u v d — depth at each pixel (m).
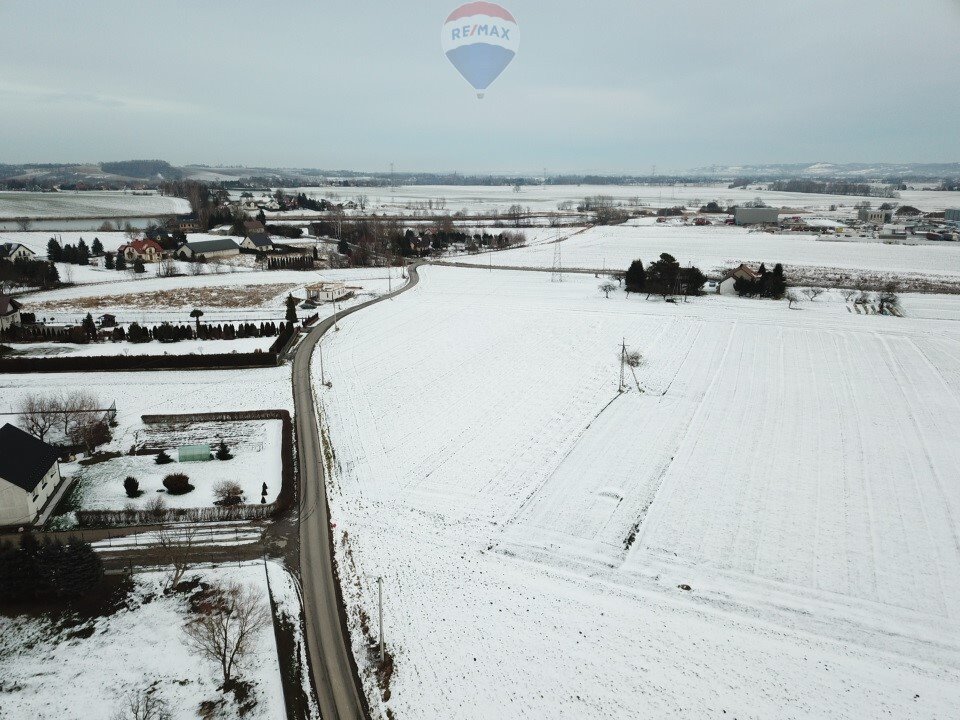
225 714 26.33
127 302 96.75
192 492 43.25
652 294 107.88
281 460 48.22
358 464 47.84
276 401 59.59
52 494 42.53
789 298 103.56
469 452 49.84
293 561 36.38
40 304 93.75
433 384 64.81
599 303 102.81
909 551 37.44
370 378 66.38
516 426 54.69
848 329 85.50
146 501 41.78
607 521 40.56
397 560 36.53
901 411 57.22
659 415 56.81
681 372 68.50
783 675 28.56
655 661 29.36
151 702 26.77
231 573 35.16
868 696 27.45
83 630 30.80
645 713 26.52
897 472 46.31
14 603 32.38
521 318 92.81
